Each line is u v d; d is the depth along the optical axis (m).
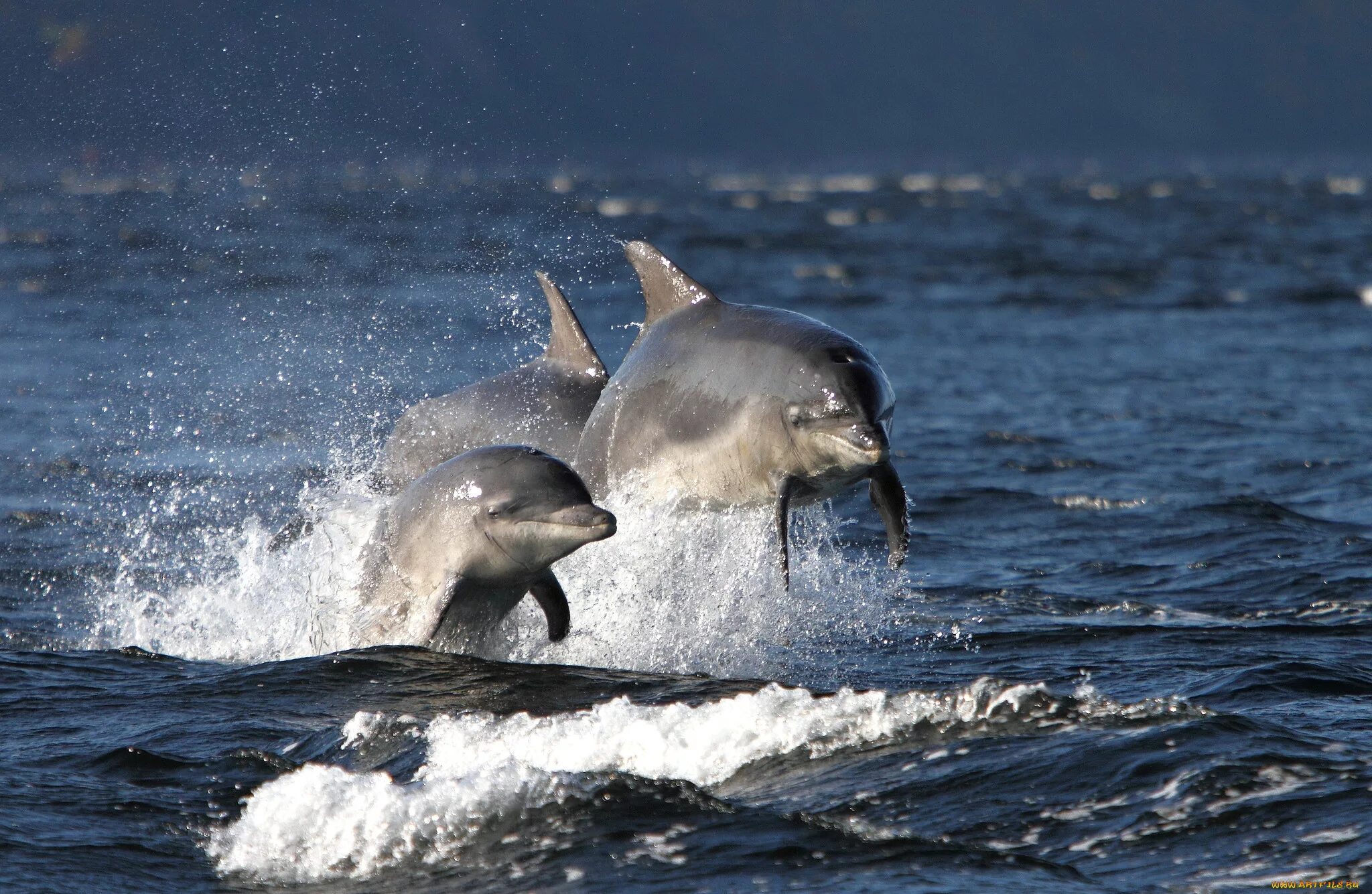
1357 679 26.50
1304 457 55.78
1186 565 39.28
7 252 170.75
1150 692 26.42
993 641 31.28
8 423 65.00
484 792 20.33
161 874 19.11
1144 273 143.62
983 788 19.95
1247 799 19.05
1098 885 17.17
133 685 27.69
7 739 24.36
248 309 110.00
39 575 39.34
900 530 30.33
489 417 39.81
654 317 34.06
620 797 20.09
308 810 20.33
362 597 30.88
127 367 82.31
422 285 127.44
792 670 29.16
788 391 30.03
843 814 19.48
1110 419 65.94
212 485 52.44
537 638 31.11
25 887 18.48
